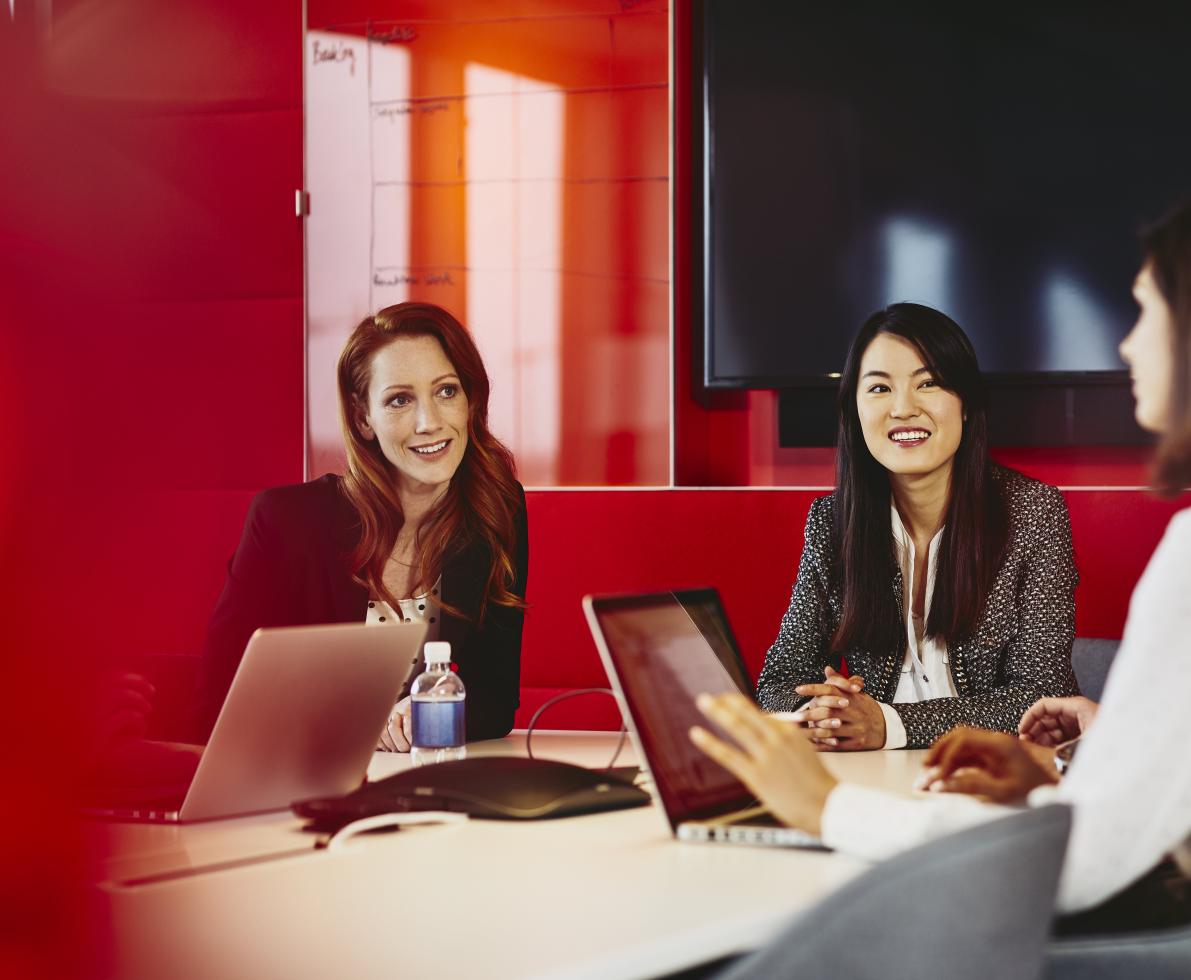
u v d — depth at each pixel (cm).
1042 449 338
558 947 90
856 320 336
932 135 331
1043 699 175
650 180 344
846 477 229
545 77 352
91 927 91
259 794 138
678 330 344
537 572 331
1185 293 106
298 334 370
